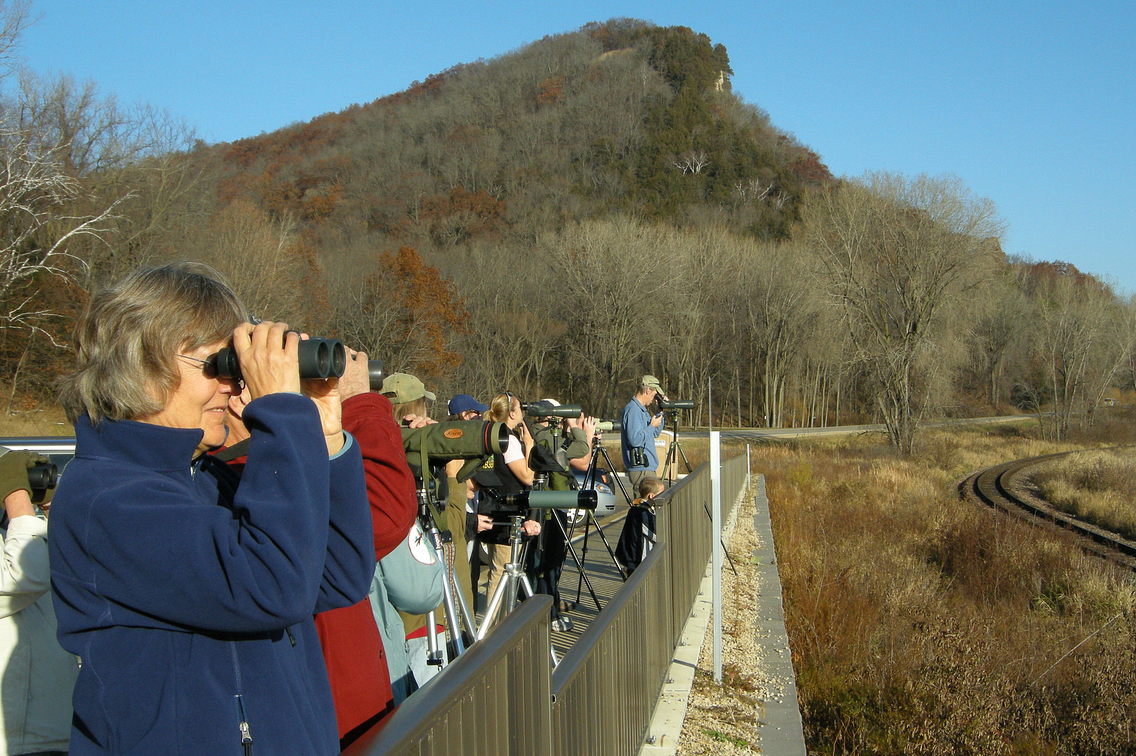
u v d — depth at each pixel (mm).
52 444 3617
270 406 1407
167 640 1326
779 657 5996
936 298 37750
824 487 21188
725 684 5254
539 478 5020
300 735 1408
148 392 1430
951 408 44406
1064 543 12789
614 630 3248
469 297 55156
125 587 1286
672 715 4520
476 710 1621
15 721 2219
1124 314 57469
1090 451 39562
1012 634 8422
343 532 1616
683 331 60000
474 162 93562
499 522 3752
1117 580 11188
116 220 26062
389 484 2193
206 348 1489
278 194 79500
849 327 40656
